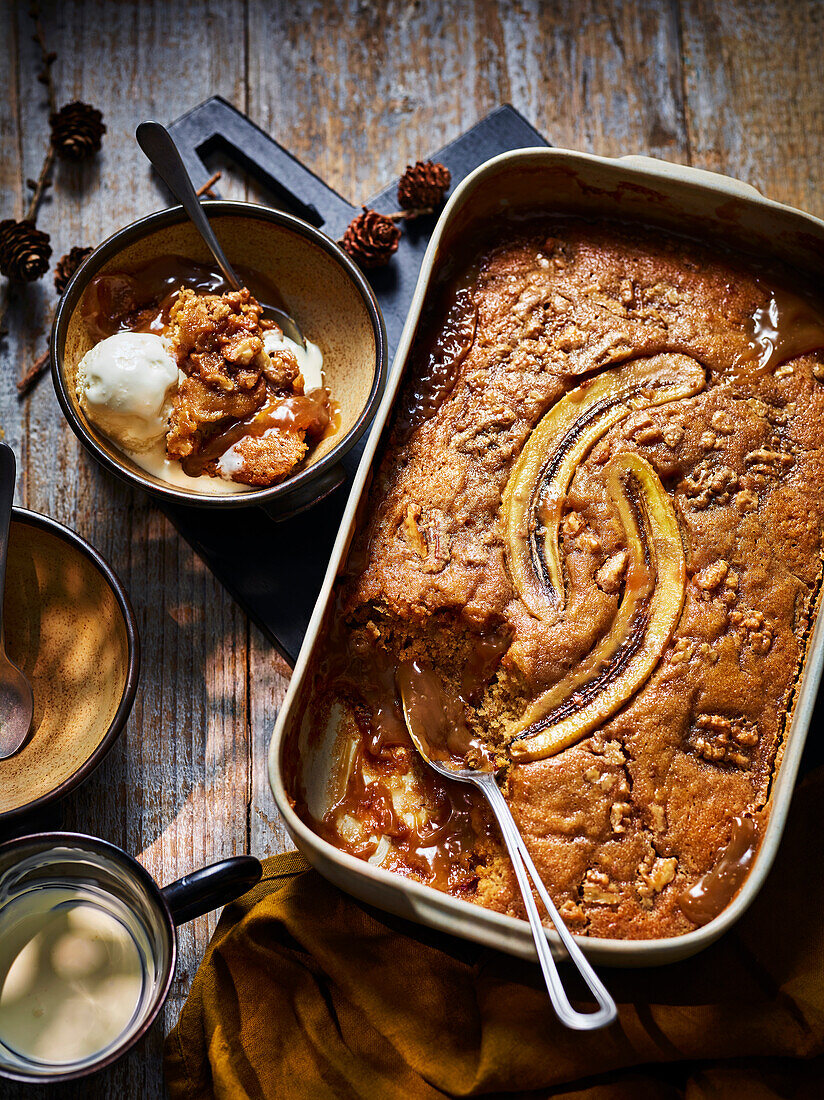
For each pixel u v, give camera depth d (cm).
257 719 78
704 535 71
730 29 87
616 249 76
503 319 75
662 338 74
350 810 72
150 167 84
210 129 82
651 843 68
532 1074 69
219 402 73
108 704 73
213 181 81
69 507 80
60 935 70
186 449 73
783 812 67
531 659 69
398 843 72
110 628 73
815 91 87
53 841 68
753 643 70
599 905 67
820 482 72
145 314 76
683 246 76
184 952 75
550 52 87
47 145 84
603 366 73
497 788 69
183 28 85
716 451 72
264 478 73
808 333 75
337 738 73
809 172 86
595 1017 61
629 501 71
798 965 70
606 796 68
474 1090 69
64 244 83
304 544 78
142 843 76
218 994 72
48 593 75
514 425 73
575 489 71
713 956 71
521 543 71
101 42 85
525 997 70
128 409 72
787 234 74
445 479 72
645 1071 71
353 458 78
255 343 74
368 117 85
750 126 86
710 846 68
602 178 74
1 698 74
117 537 79
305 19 86
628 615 70
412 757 73
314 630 68
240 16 86
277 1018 71
